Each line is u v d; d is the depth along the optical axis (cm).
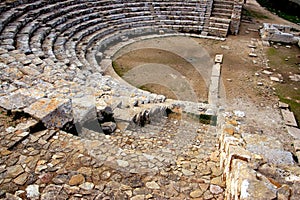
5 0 1221
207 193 420
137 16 1675
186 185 434
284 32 1731
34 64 830
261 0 2491
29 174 421
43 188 400
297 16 2188
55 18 1322
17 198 381
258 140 493
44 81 738
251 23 1961
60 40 1197
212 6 1812
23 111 534
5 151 459
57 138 503
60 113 548
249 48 1545
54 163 446
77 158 461
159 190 418
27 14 1216
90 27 1433
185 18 1758
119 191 407
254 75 1245
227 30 1691
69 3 1470
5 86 655
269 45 1595
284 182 352
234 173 371
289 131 869
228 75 1232
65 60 996
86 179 422
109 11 1587
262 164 388
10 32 1020
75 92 711
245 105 1007
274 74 1264
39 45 1026
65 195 391
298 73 1284
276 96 1085
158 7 1758
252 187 322
